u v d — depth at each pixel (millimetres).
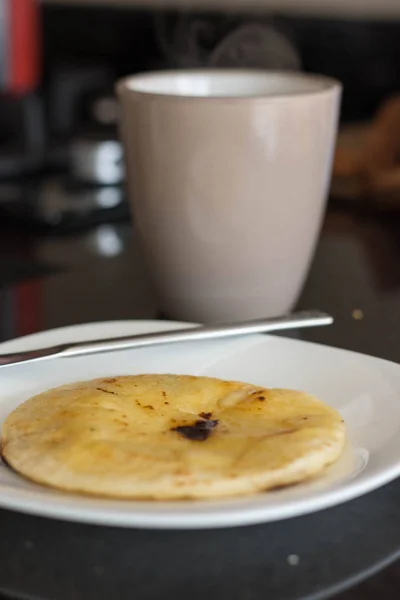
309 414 340
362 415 362
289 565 298
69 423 326
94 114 1122
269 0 1257
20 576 293
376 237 660
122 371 391
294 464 309
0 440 332
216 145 442
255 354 403
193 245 462
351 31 1216
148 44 1300
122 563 298
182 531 309
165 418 337
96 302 524
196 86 514
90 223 770
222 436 323
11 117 1077
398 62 1216
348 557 302
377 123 806
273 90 510
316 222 479
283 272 473
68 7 1354
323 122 458
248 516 289
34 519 316
